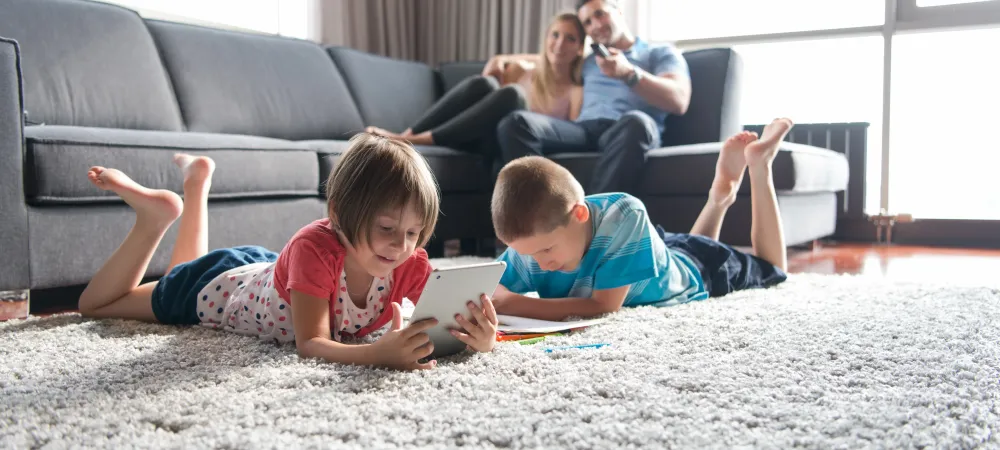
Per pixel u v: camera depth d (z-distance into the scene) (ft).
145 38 8.64
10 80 5.40
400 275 4.27
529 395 3.06
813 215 10.25
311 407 2.85
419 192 3.56
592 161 9.37
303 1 13.10
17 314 5.49
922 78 12.94
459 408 2.86
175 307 4.68
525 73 11.52
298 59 10.26
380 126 10.96
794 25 13.61
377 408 2.85
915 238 12.83
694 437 2.53
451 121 9.65
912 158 13.10
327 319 3.90
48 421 2.73
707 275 5.93
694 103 10.32
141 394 3.06
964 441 2.52
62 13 7.91
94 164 5.89
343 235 3.73
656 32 13.66
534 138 9.45
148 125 8.23
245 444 2.45
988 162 12.69
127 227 6.17
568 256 4.81
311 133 9.93
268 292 4.17
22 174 5.51
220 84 9.21
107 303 4.88
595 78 10.62
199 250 5.29
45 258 5.63
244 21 12.41
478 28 14.47
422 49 14.85
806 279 6.91
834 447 2.45
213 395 3.01
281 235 7.46
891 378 3.31
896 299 5.57
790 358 3.66
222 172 6.79
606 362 3.59
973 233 12.43
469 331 3.73
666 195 9.04
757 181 6.60
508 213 4.47
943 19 12.48
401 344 3.44
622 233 4.98
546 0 13.69
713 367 3.48
